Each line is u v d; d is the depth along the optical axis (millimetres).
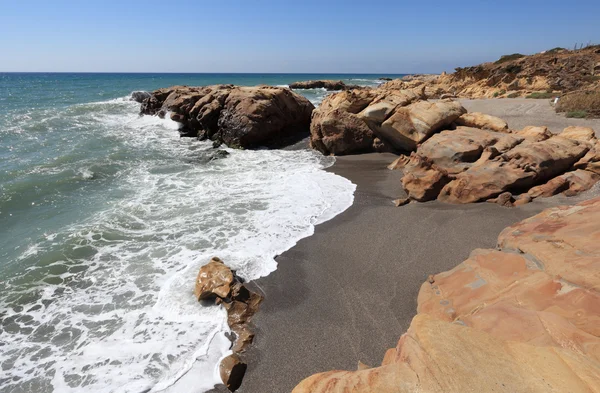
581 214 5488
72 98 38062
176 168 14102
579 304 3547
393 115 14133
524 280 4445
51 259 7285
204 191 11281
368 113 14711
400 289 6195
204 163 15047
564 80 27250
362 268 6895
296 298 6098
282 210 9680
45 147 16125
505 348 2807
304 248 7695
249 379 4598
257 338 5246
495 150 10266
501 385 2402
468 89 35969
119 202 10312
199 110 20469
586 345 2852
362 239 8000
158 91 24844
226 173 13445
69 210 9742
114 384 4504
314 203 10180
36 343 5195
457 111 13531
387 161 14562
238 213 9500
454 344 2840
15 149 15602
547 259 4559
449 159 10539
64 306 5961
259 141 18891
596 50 32344
